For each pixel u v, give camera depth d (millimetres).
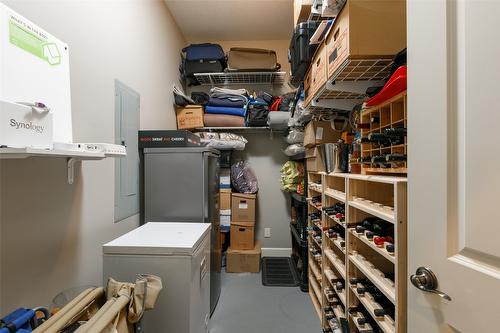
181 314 1199
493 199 522
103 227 1540
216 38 3416
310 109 2045
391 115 1123
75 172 1300
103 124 1548
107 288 915
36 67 922
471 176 570
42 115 780
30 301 1026
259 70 3088
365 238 1194
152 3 2312
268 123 2957
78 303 824
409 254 766
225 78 3293
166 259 1210
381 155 1129
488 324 523
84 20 1378
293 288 2650
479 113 549
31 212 1038
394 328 945
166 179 1998
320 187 2043
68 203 1249
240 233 3180
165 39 2660
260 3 2664
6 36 807
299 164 3043
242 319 2119
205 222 1983
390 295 938
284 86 3475
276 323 2064
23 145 709
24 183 1008
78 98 1329
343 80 1476
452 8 613
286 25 3092
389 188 1404
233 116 3102
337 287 1577
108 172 1599
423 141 705
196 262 1304
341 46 1241
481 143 546
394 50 1146
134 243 1261
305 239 2588
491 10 523
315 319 2115
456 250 610
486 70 533
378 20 1153
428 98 684
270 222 3553
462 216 595
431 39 670
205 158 1985
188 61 3107
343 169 1716
